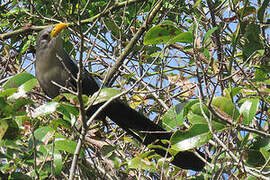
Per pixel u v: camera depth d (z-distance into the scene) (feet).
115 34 26.53
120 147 24.52
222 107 17.90
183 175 20.61
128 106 23.30
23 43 28.19
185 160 21.04
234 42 20.01
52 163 16.43
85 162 21.02
